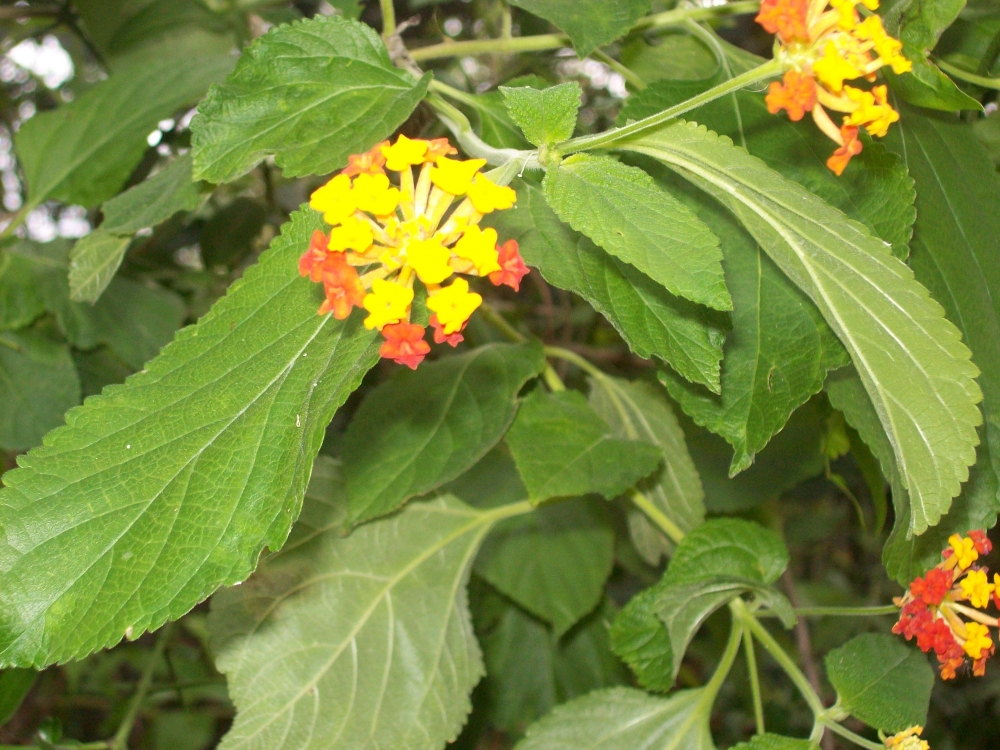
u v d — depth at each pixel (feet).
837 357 0.61
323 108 0.62
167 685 1.06
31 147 0.94
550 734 0.76
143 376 0.55
